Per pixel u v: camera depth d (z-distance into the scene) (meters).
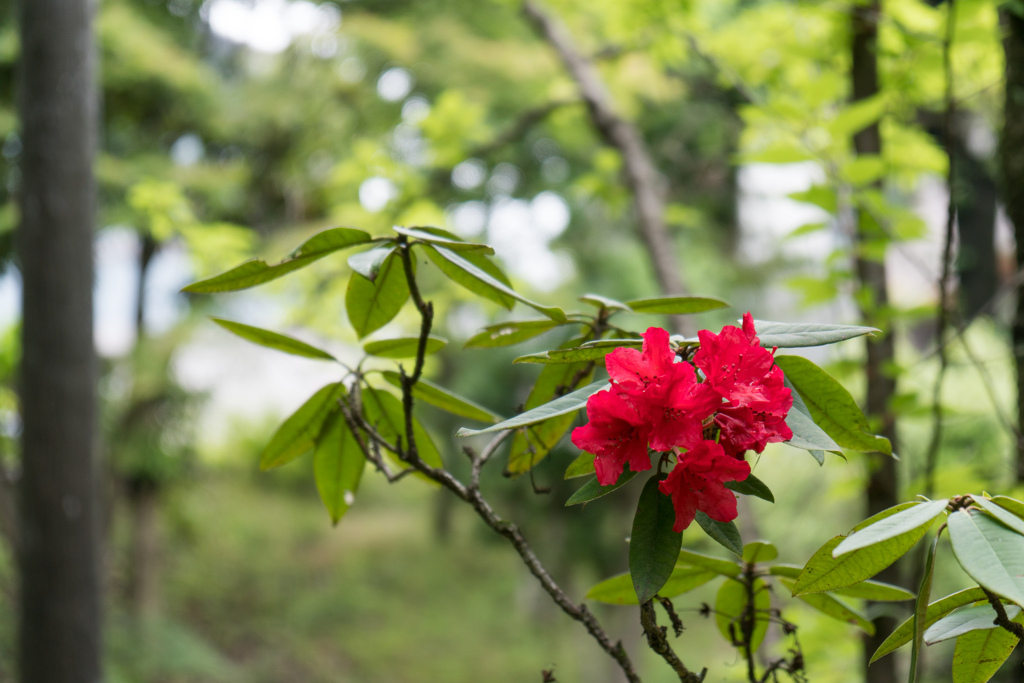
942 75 2.24
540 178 6.85
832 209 1.95
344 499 1.20
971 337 2.61
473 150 3.72
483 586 11.55
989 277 2.49
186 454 8.00
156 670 7.11
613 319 3.16
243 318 6.78
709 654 6.14
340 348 3.55
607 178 3.85
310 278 3.52
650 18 2.98
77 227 2.79
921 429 2.84
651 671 6.23
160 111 6.72
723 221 7.05
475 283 1.05
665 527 0.89
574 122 5.25
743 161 1.96
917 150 2.50
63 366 2.79
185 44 6.91
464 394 6.75
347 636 9.60
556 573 7.80
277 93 6.36
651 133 5.85
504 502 7.54
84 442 2.84
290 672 8.52
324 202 6.04
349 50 6.06
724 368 0.87
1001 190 1.44
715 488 0.87
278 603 9.98
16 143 5.38
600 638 1.01
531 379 6.87
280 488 13.30
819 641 1.92
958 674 0.93
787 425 0.90
